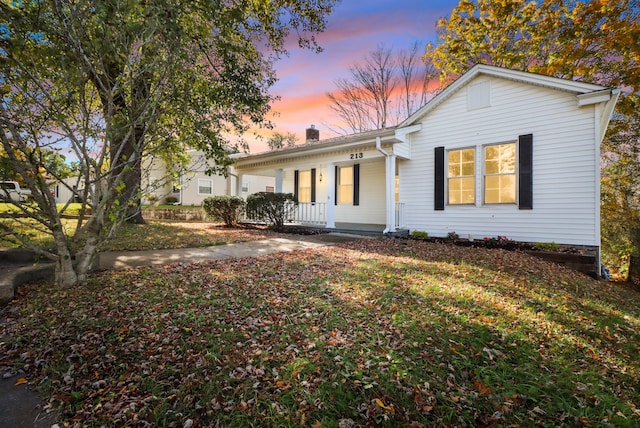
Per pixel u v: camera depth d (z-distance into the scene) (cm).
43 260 504
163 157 831
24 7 341
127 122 422
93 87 448
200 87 597
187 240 845
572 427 196
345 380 231
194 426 188
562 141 793
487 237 892
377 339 295
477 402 214
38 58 365
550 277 577
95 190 443
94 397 212
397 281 480
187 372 238
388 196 977
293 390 220
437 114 998
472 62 1664
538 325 348
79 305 350
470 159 947
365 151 1024
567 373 255
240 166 1451
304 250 737
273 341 287
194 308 352
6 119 340
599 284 622
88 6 351
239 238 923
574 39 1251
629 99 1215
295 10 914
